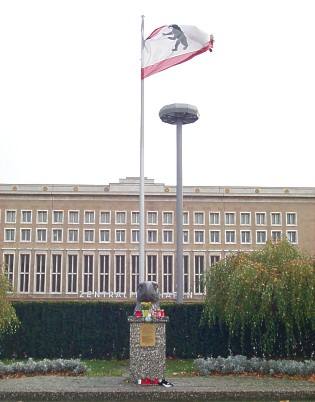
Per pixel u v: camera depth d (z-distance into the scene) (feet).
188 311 76.84
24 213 208.54
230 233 209.05
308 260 67.36
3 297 71.26
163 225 208.64
